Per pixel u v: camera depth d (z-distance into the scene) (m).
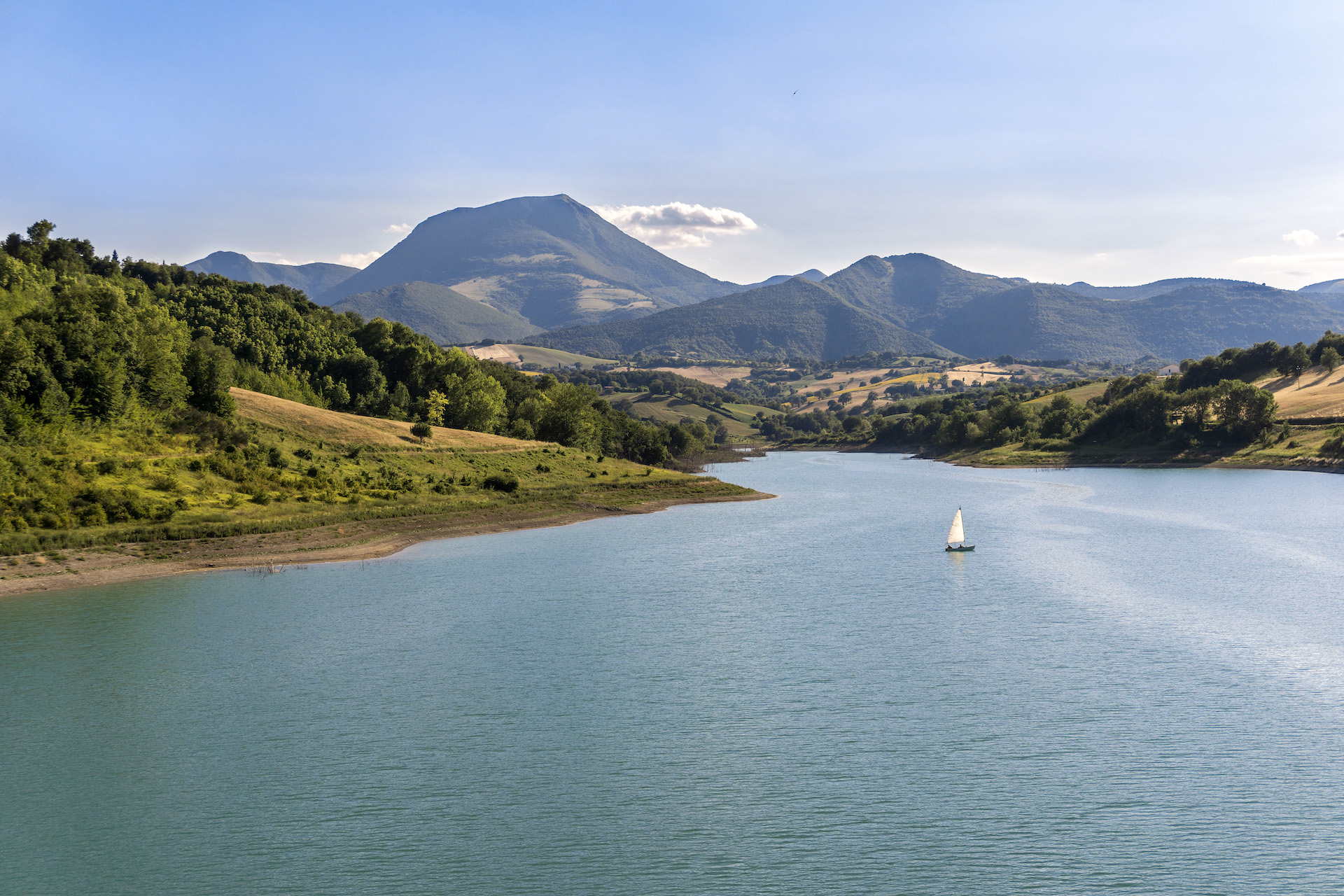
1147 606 79.94
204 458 121.00
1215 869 37.19
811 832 40.47
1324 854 38.12
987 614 77.50
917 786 44.62
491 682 59.56
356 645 67.62
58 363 118.62
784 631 72.06
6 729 51.66
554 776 45.94
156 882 36.97
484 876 37.38
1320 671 61.22
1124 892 35.59
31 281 173.62
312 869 37.88
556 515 140.25
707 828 40.88
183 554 96.75
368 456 147.38
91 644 67.62
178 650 66.12
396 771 46.53
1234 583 89.00
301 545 104.69
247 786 45.03
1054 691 57.62
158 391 131.62
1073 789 44.16
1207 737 50.09
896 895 35.66
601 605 81.06
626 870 37.62
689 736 50.69
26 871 37.72
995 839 39.72
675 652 66.25
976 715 53.56
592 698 56.72
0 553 88.25
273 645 67.62
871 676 60.84
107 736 50.75
